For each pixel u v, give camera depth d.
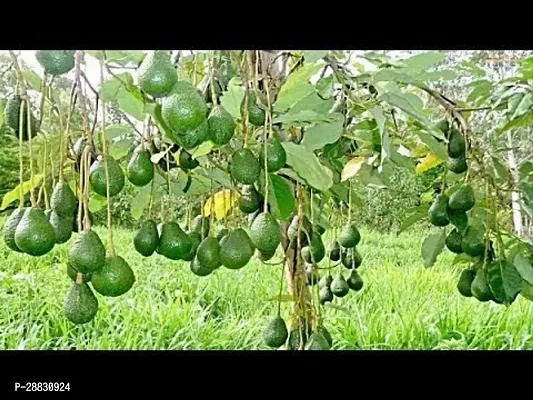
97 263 1.10
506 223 2.03
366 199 3.85
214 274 4.29
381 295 3.89
